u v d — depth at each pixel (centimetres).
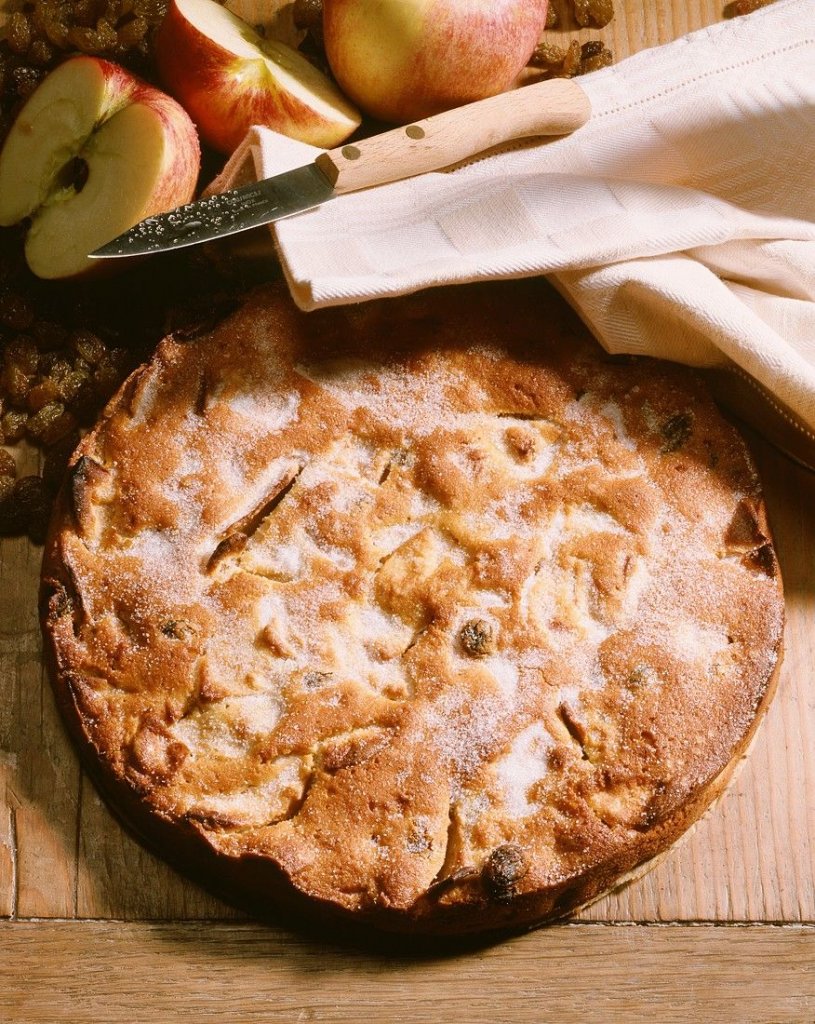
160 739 61
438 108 69
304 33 73
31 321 68
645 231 65
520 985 64
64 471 67
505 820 61
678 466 65
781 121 68
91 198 66
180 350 65
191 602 62
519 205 66
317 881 60
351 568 63
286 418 65
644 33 74
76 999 63
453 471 64
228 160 69
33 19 71
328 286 63
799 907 65
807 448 68
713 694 62
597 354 66
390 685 62
